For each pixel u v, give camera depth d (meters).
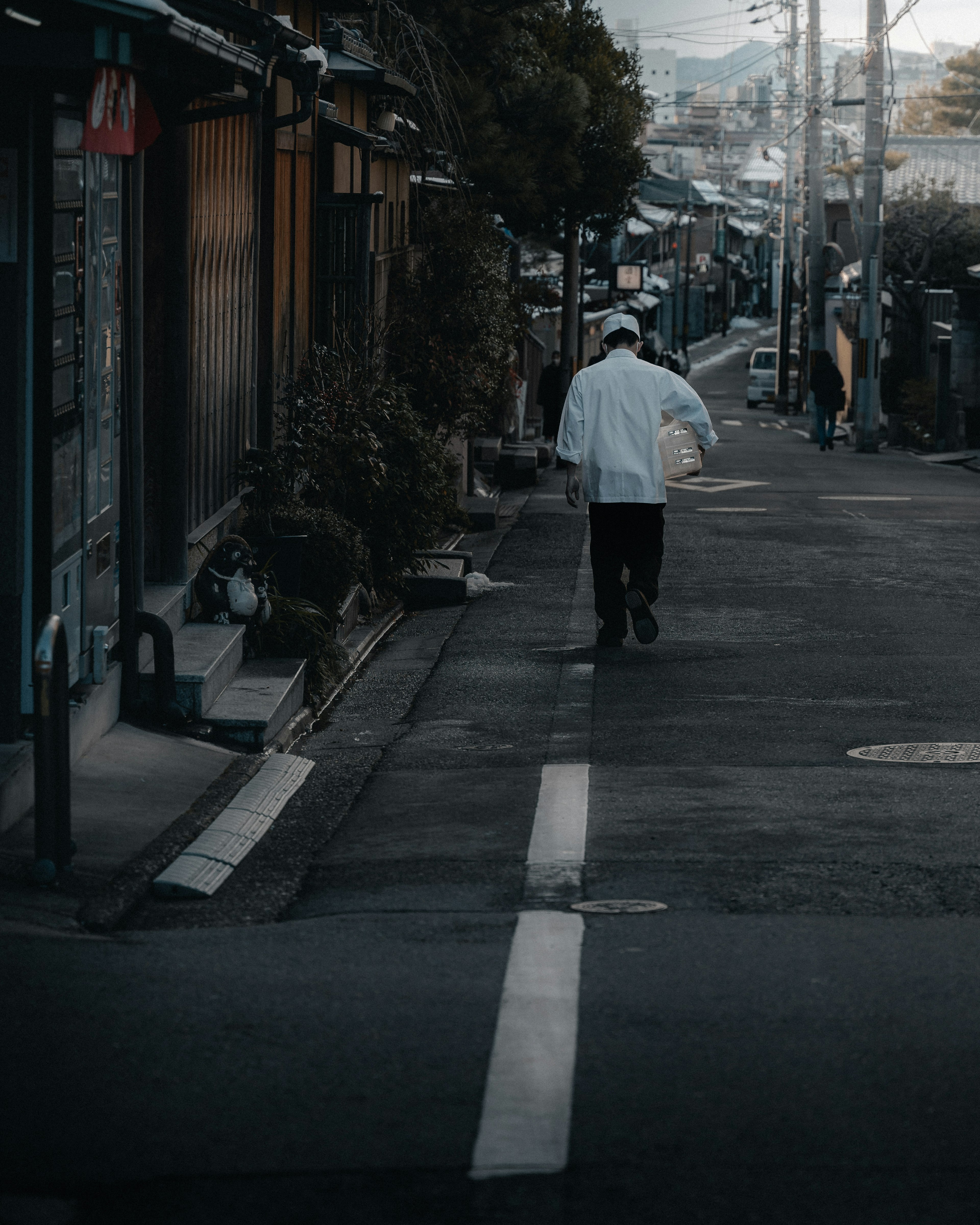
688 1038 4.12
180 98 7.88
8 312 6.51
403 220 18.50
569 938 5.00
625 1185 3.34
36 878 5.58
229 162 10.13
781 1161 3.44
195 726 8.12
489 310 17.64
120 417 8.07
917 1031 4.17
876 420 35.22
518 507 21.69
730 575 14.68
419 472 12.46
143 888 5.78
